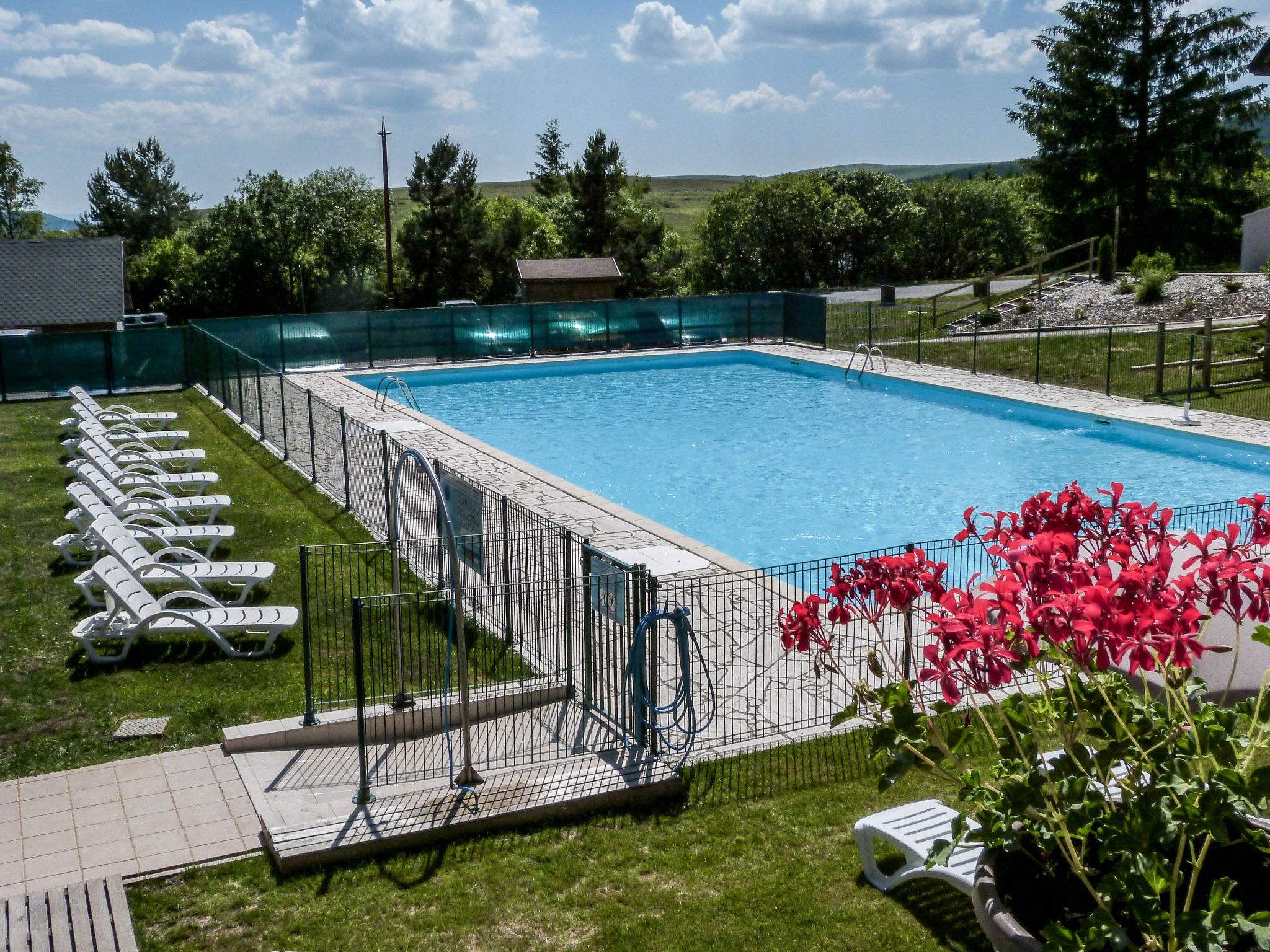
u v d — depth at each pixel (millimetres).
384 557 13305
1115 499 4586
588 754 8023
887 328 34656
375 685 9125
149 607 10039
